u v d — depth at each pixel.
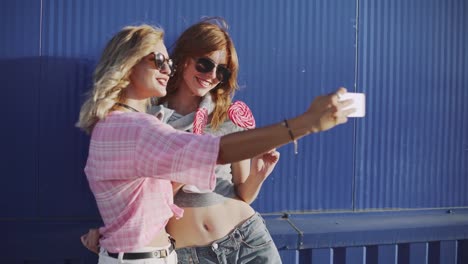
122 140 1.44
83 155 2.53
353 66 2.84
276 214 2.77
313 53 2.78
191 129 2.16
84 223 2.50
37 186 2.50
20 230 2.42
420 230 2.78
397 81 2.92
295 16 2.75
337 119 1.30
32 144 2.49
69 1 2.49
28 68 2.47
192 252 2.09
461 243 2.91
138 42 1.61
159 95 1.69
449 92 3.01
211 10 2.64
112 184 1.52
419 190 2.99
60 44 2.49
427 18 2.95
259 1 2.70
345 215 2.87
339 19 2.81
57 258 2.45
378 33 2.87
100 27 2.53
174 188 2.01
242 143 1.33
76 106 2.52
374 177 2.91
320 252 2.66
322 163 2.82
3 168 2.46
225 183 2.17
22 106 2.47
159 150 1.36
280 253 2.59
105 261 1.60
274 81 2.74
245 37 2.69
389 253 2.77
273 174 2.76
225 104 2.25
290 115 2.77
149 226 1.56
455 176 3.06
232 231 2.12
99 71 1.63
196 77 2.15
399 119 2.93
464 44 3.02
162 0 2.59
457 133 3.05
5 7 2.44
